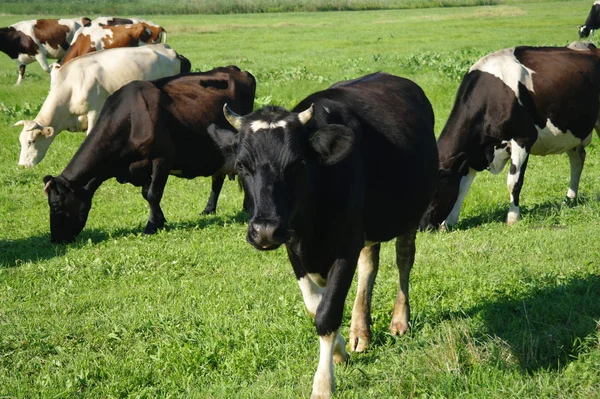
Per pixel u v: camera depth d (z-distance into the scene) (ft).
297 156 15.37
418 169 19.33
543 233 28.91
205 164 36.40
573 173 35.24
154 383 18.57
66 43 87.61
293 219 16.10
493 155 33.01
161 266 28.37
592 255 25.27
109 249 31.27
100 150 34.19
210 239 31.89
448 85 65.31
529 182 39.40
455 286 23.00
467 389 15.71
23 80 87.61
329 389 16.34
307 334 20.03
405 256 20.33
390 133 18.56
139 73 46.55
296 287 24.50
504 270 24.17
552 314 19.71
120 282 27.12
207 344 19.61
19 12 266.36
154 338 21.22
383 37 129.90
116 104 34.65
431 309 21.07
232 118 16.20
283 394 16.76
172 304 23.81
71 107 45.70
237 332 20.36
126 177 35.24
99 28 73.15
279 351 19.31
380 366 17.93
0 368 20.01
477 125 32.45
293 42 126.31
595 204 33.17
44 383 18.65
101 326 22.35
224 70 39.50
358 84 20.42
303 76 76.59
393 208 18.61
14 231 36.35
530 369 16.85
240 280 25.91
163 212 38.42
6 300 25.63
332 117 17.19
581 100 33.35
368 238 18.42
